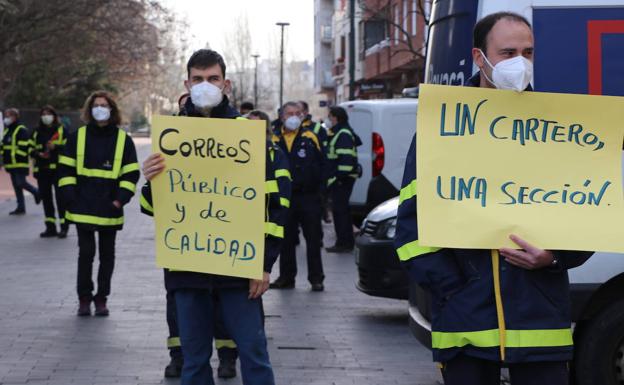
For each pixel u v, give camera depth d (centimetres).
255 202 525
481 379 411
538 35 658
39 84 5184
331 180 1270
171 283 541
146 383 726
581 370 623
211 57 536
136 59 4197
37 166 1692
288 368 784
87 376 745
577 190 420
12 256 1448
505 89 421
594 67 657
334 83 7275
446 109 423
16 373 752
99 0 3806
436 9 757
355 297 1135
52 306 1040
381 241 934
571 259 418
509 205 416
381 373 769
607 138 425
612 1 657
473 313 404
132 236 1734
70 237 1708
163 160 530
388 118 1620
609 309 615
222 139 525
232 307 540
